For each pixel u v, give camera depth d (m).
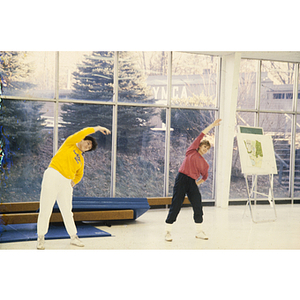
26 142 6.71
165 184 7.60
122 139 7.29
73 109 6.95
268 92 8.40
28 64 6.64
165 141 7.57
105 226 5.47
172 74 7.57
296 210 7.65
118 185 7.28
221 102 7.80
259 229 5.53
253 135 6.74
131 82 7.29
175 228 5.46
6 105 6.56
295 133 8.63
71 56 6.86
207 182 8.01
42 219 3.90
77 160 4.05
